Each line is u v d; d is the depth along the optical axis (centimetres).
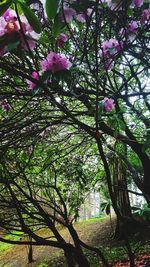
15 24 142
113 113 239
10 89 297
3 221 351
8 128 249
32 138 349
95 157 584
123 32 212
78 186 550
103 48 219
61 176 534
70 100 265
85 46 195
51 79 180
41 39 190
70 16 169
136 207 262
